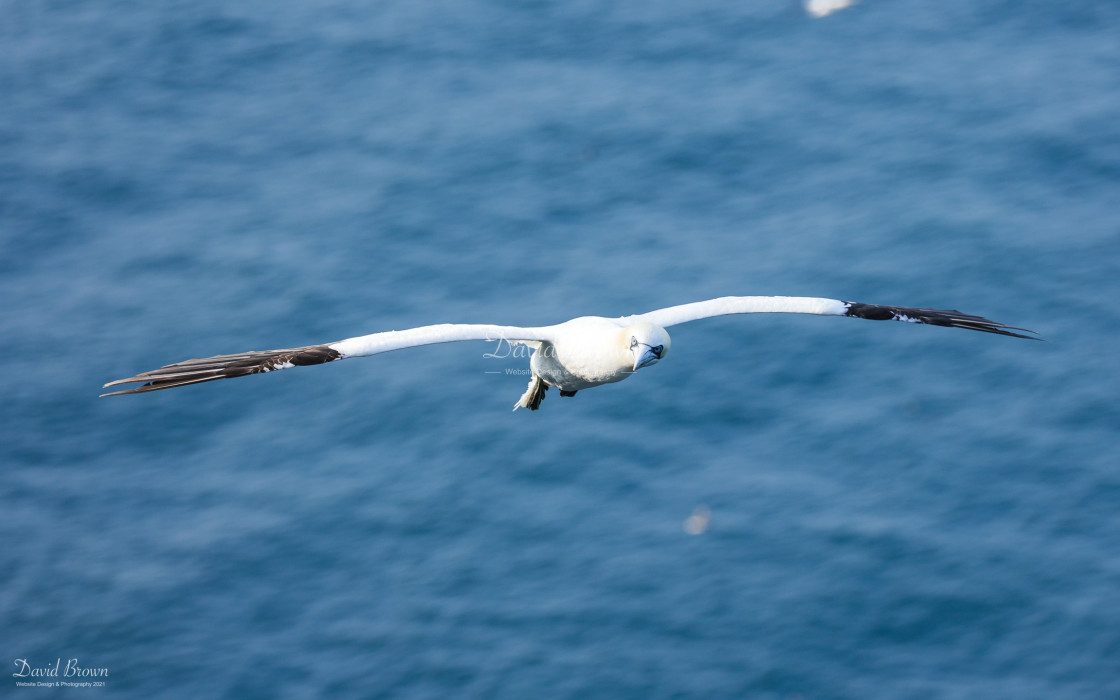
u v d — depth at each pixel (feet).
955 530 112.88
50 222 163.63
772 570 110.52
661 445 124.77
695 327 138.31
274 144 176.96
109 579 115.24
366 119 180.55
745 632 106.01
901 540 112.57
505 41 195.52
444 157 169.27
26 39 203.62
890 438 123.13
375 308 143.84
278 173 170.91
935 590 107.96
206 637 109.91
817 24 193.06
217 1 211.00
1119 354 130.21
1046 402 125.59
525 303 141.90
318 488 123.54
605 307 139.13
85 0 214.07
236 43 200.23
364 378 135.85
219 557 117.50
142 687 105.19
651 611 108.17
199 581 115.34
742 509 117.19
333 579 114.21
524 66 189.37
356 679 104.99
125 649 108.37
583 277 145.28
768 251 146.92
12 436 130.72
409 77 189.16
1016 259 142.92
